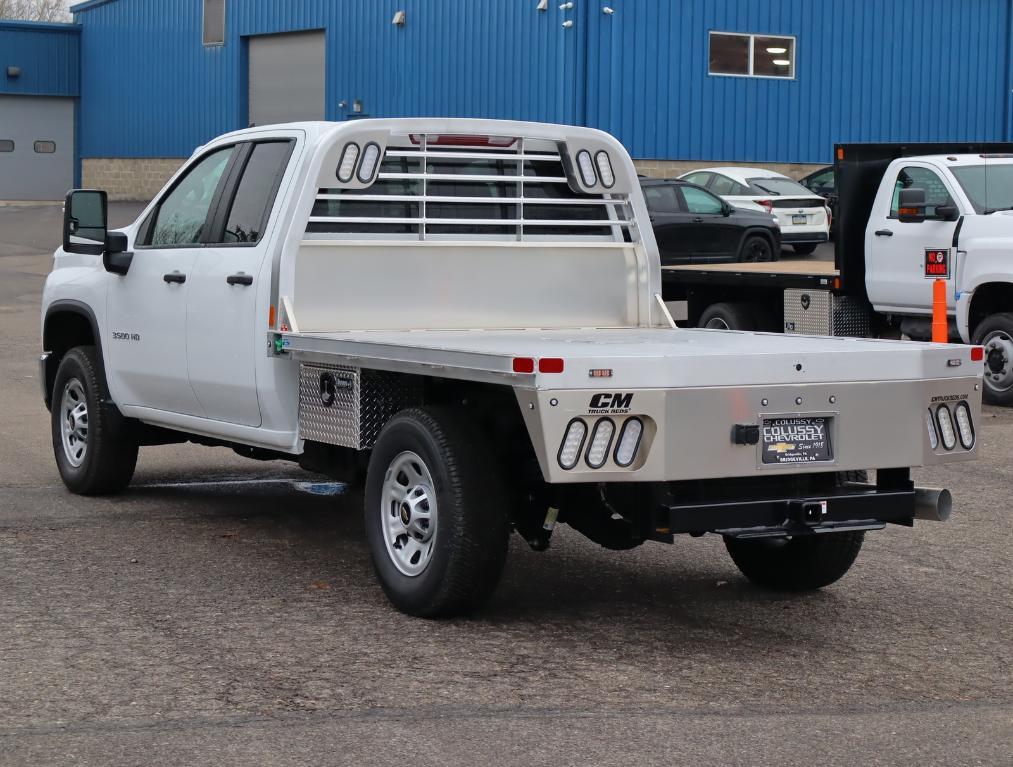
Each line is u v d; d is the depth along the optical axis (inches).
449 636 235.5
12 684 206.2
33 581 267.6
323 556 292.8
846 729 193.8
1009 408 524.1
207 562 285.7
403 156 289.6
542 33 1191.6
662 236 922.7
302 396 273.3
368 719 193.5
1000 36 1354.6
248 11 1485.0
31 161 1726.1
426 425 238.7
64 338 364.8
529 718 195.2
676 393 220.4
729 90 1243.8
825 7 1277.1
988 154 536.7
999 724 197.6
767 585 275.0
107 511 335.0
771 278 555.5
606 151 310.2
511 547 308.7
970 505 357.7
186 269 303.0
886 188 541.3
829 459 232.7
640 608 258.2
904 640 240.7
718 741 187.6
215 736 185.9
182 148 1594.5
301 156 280.7
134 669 214.2
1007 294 522.9
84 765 175.3
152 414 322.3
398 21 1312.7
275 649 225.8
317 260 280.1
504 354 217.3
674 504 227.3
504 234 302.7
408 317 290.5
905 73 1318.9
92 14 1712.6
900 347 243.9
